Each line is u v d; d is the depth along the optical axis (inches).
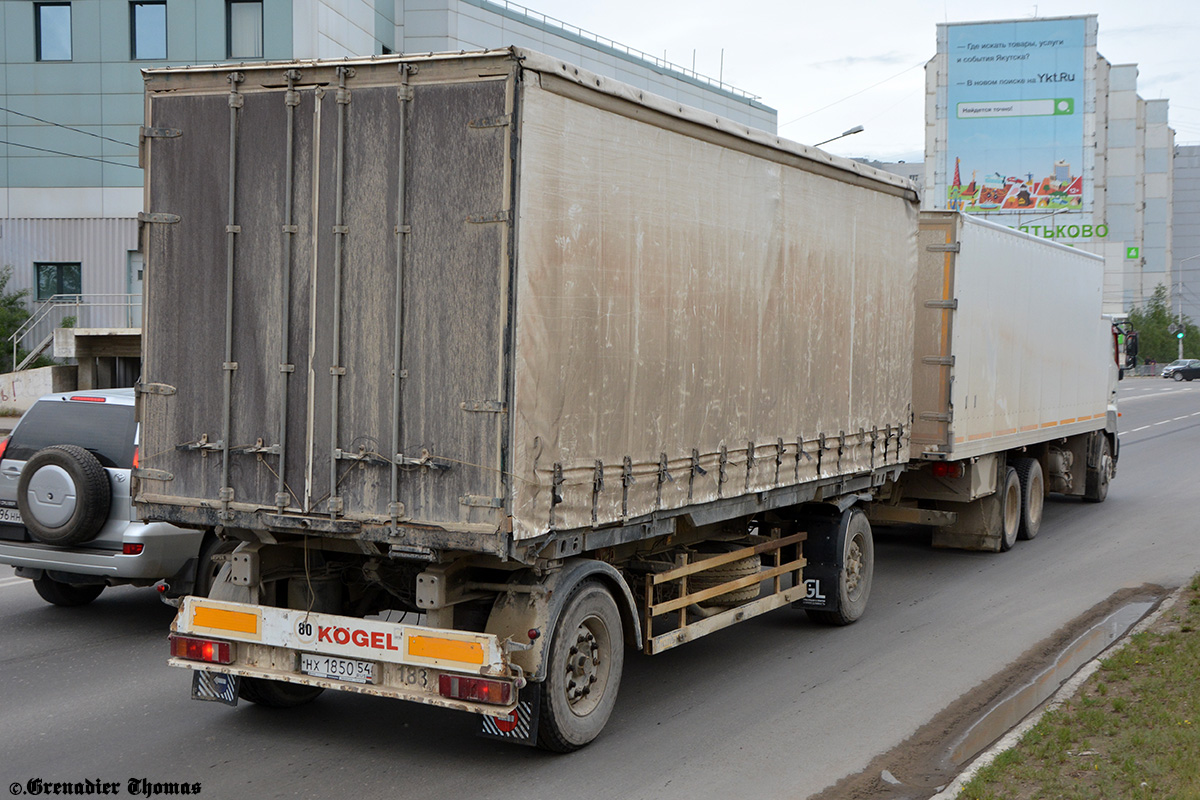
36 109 1389.0
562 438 216.2
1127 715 250.7
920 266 452.4
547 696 223.8
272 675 230.4
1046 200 3058.6
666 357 252.1
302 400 221.0
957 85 3093.0
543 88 208.2
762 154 293.9
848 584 369.1
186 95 231.0
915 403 453.7
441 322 208.2
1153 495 738.8
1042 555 517.0
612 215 230.7
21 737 245.0
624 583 248.7
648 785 219.6
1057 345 593.6
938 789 218.5
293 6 1325.0
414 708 272.5
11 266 1400.1
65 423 337.7
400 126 210.5
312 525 219.3
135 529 320.8
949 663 321.7
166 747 239.8
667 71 1956.2
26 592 407.2
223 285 228.7
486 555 220.4
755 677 305.9
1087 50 2997.0
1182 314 4247.0
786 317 309.1
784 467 309.7
